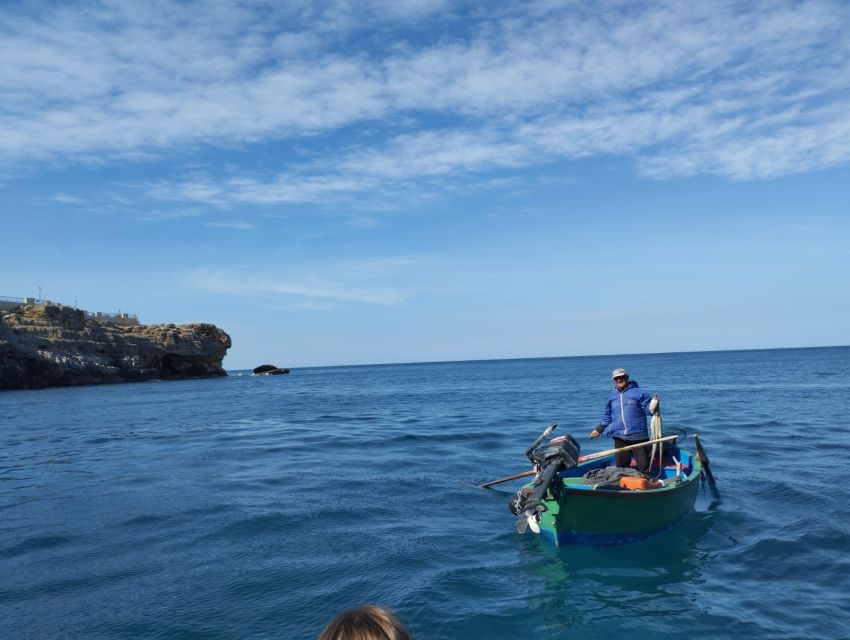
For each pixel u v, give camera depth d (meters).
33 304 77.12
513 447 18.30
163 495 12.23
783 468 13.86
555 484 8.40
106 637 6.14
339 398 46.91
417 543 8.98
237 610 6.72
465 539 9.19
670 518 9.55
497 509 10.94
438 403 38.22
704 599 7.00
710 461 14.95
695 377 61.78
